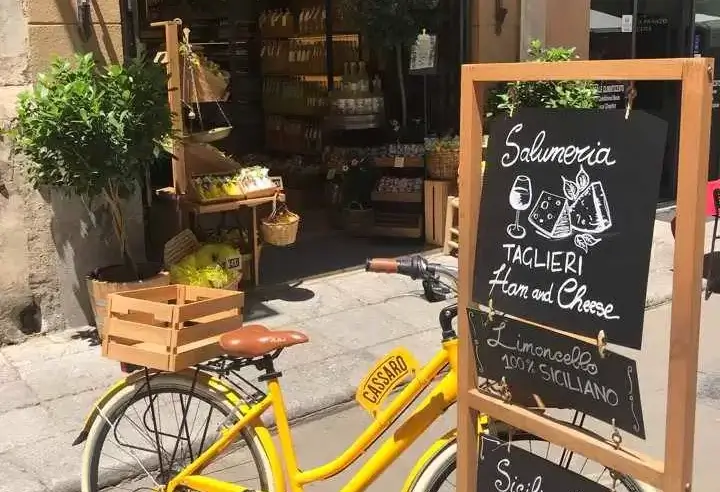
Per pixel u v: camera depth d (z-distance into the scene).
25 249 5.01
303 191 8.94
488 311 2.30
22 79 4.86
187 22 8.91
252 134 10.02
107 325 2.92
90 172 4.40
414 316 5.59
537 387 2.22
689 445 1.95
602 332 2.03
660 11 8.89
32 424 4.00
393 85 8.29
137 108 4.50
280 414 2.76
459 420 2.42
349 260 6.91
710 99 1.82
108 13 5.06
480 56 7.36
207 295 3.06
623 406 2.02
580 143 2.07
